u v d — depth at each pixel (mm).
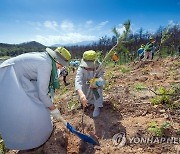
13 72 3328
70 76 14961
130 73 9383
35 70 3326
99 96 4363
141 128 3738
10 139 3418
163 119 3977
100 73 4410
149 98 5035
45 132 3473
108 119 4207
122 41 3619
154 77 7336
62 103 5637
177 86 5535
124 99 5066
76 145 3713
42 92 3303
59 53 3412
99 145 3588
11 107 3250
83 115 4441
